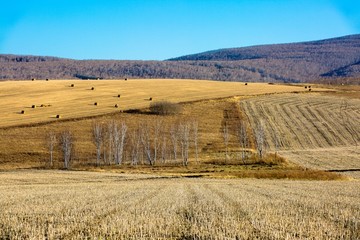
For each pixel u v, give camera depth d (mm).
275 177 59156
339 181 51906
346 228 17641
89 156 82688
